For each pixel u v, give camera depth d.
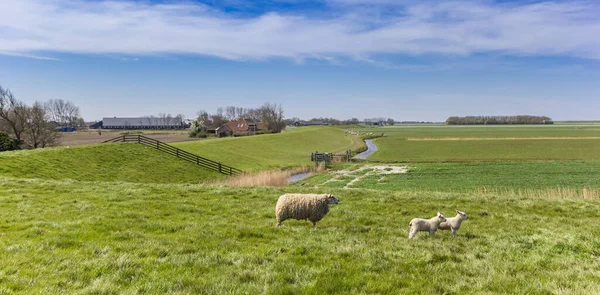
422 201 20.95
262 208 18.02
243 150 74.31
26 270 8.49
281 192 22.88
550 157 66.50
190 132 122.88
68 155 42.09
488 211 18.53
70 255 9.55
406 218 16.64
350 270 9.09
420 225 12.91
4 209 15.70
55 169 37.19
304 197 14.22
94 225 13.17
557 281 8.48
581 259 10.38
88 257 9.55
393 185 38.41
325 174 52.03
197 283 8.06
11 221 13.66
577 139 113.44
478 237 13.09
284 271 8.88
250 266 9.27
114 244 10.82
